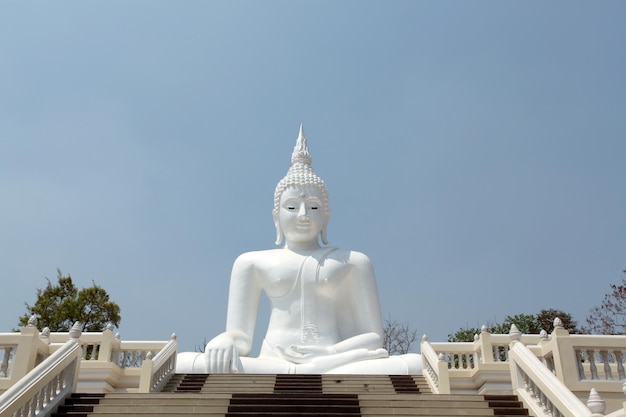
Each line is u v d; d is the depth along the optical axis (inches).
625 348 508.7
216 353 733.9
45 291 1400.1
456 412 422.6
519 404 439.2
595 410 342.0
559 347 506.3
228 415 413.7
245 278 855.1
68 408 425.4
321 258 854.5
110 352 707.4
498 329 1455.5
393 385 598.9
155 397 445.1
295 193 895.7
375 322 834.8
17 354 503.8
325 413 417.7
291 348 776.9
